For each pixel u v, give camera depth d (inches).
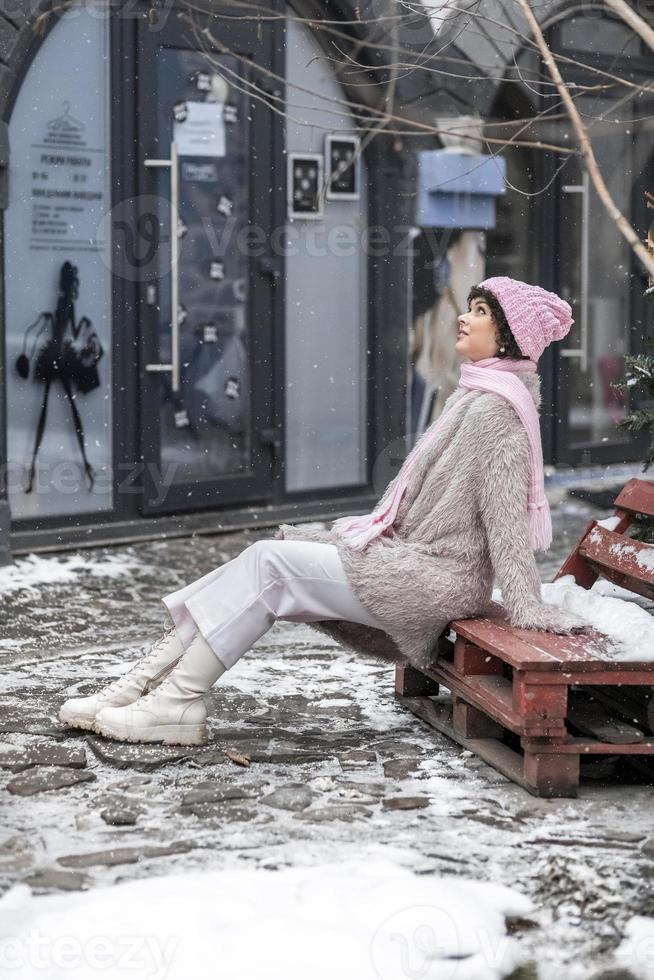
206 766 187.9
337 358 415.5
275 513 404.8
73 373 362.9
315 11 389.1
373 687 234.8
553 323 192.9
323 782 179.9
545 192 442.9
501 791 179.2
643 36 152.9
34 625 284.0
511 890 146.3
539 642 179.9
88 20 354.0
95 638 273.9
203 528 390.0
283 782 181.3
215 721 210.1
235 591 193.5
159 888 144.4
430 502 193.5
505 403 189.3
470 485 189.5
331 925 136.6
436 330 428.8
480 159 420.8
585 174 445.4
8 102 337.7
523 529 186.2
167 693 194.1
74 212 358.0
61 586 321.7
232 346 393.7
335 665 251.9
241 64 382.6
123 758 186.5
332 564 191.9
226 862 153.1
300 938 134.0
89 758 190.7
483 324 192.9
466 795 177.2
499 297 192.1
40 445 358.9
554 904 146.0
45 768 184.2
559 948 137.9
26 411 355.6
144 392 375.2
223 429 394.6
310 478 415.2
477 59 406.0
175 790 177.8
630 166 459.8
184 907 139.6
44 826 163.8
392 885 145.3
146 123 366.0
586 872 151.0
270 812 169.8
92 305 364.5
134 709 194.4
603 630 185.9
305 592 192.7
